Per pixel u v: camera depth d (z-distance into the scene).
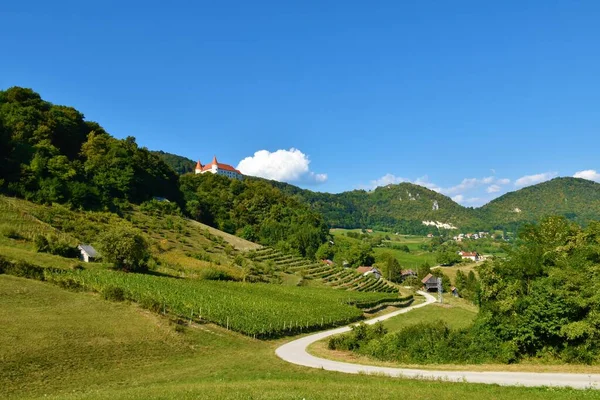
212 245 117.75
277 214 192.75
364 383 27.02
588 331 31.62
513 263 37.84
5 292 45.25
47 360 32.34
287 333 59.62
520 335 33.88
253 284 87.50
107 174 131.50
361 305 88.81
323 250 175.75
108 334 40.16
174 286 65.38
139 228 108.06
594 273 34.66
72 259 68.38
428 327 41.53
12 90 144.38
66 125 145.25
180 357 39.59
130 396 22.47
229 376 31.94
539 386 24.50
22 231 73.25
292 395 21.67
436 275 157.62
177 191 168.00
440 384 25.95
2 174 99.81
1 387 27.34
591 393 22.12
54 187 100.69
